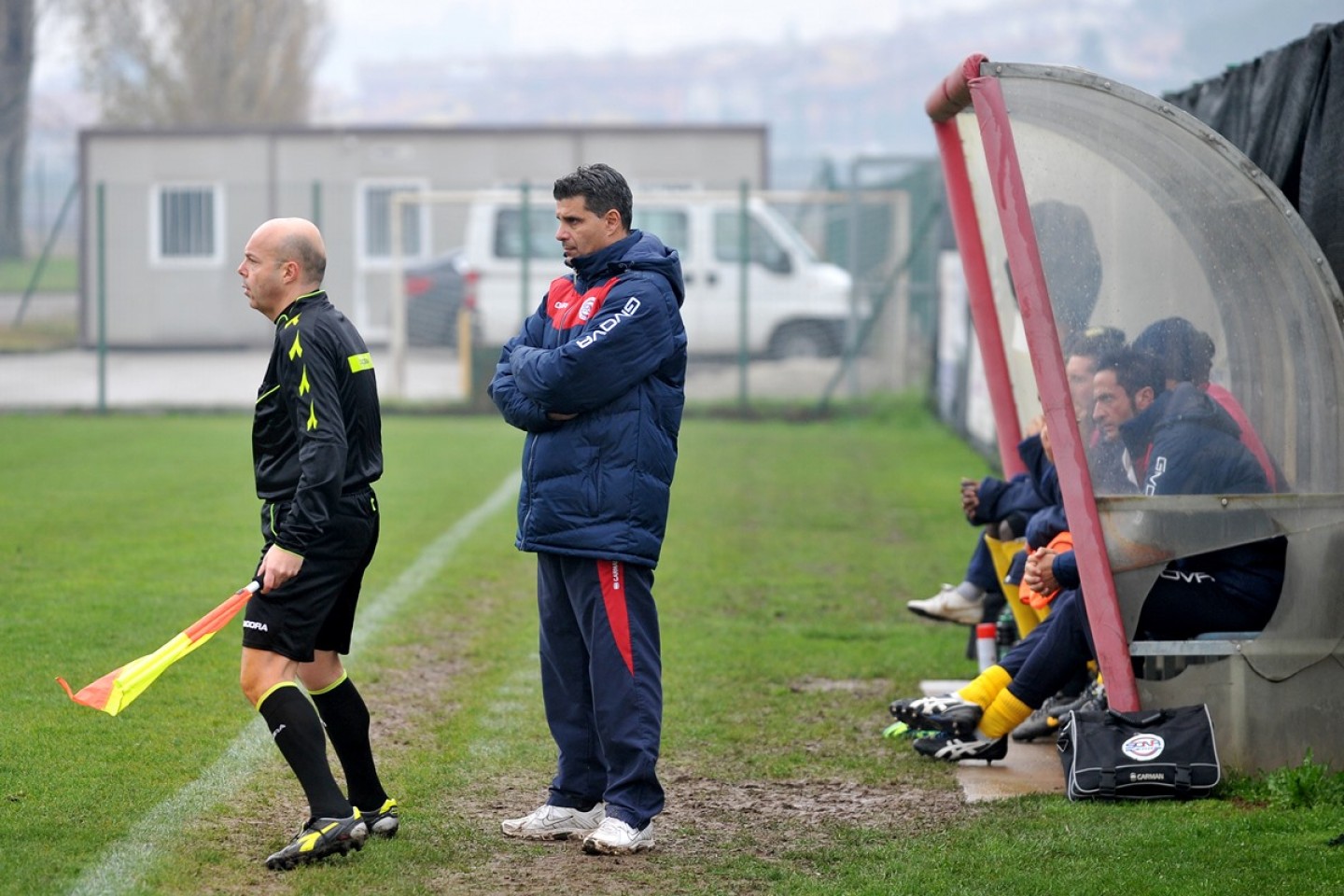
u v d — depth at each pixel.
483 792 17.67
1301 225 17.27
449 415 65.50
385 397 67.00
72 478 43.91
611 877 14.78
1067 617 18.33
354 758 15.71
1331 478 17.50
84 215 82.50
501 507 40.22
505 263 72.06
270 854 15.07
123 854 14.82
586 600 15.61
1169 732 17.28
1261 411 17.62
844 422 64.06
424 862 15.05
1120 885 14.19
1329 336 17.39
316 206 66.25
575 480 15.41
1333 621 17.52
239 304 85.50
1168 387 17.73
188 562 30.88
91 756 18.08
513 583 30.45
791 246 71.12
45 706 20.16
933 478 47.34
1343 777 17.09
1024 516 21.41
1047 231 17.95
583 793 16.20
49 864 14.39
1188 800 17.14
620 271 15.68
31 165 177.50
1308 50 20.02
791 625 27.28
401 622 26.86
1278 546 17.91
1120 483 17.70
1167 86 38.44
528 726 20.48
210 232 85.44
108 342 85.12
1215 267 17.72
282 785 17.42
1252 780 17.42
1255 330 17.64
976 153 22.98
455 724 20.53
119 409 65.31
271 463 15.07
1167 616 17.77
